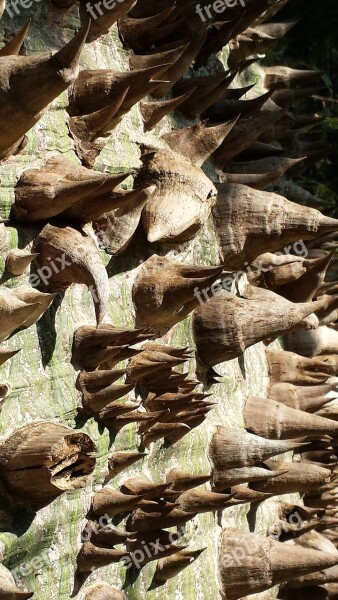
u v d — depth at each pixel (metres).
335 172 14.59
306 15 14.38
